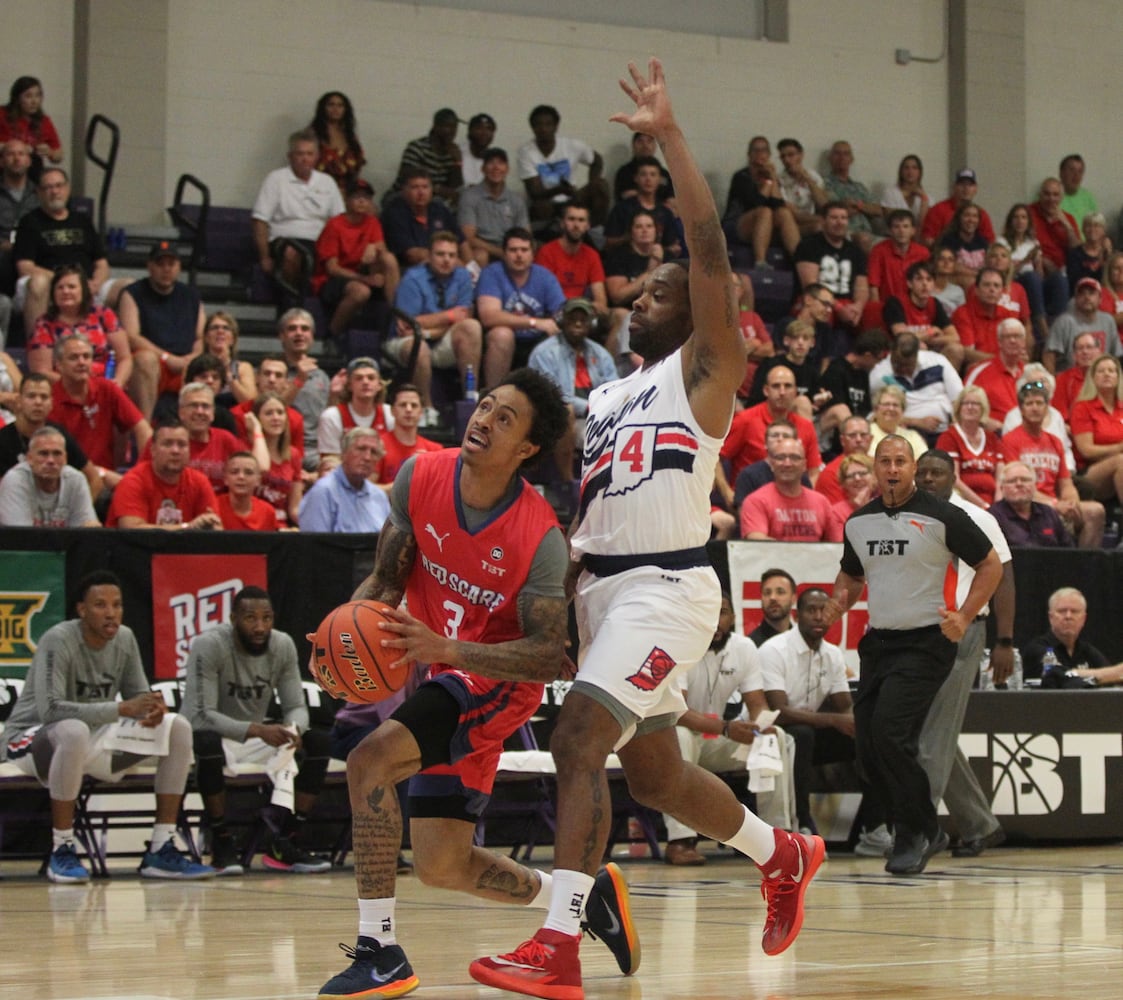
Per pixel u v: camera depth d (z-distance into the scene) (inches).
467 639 236.8
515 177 995.3
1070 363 946.1
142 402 695.7
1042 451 759.1
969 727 561.0
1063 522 701.3
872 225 1042.7
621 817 556.7
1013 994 222.5
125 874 475.2
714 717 525.7
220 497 601.9
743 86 1059.9
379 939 222.2
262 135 945.5
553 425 232.2
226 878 462.6
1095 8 1165.7
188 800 518.3
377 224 864.9
